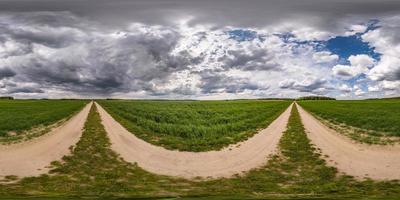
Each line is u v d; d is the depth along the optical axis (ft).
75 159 81.66
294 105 336.29
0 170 70.64
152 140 108.37
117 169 74.08
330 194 53.83
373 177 67.41
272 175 70.28
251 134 121.29
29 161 78.59
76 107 269.44
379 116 173.17
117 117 177.78
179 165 78.38
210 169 75.05
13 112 209.87
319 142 104.53
